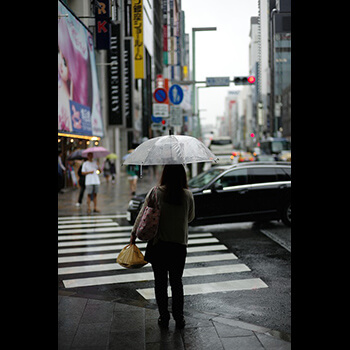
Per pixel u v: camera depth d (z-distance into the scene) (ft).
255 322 15.33
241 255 25.72
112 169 86.22
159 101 53.57
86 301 16.58
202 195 32.24
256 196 33.24
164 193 12.82
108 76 100.89
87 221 40.14
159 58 207.10
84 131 66.39
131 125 121.49
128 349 11.98
